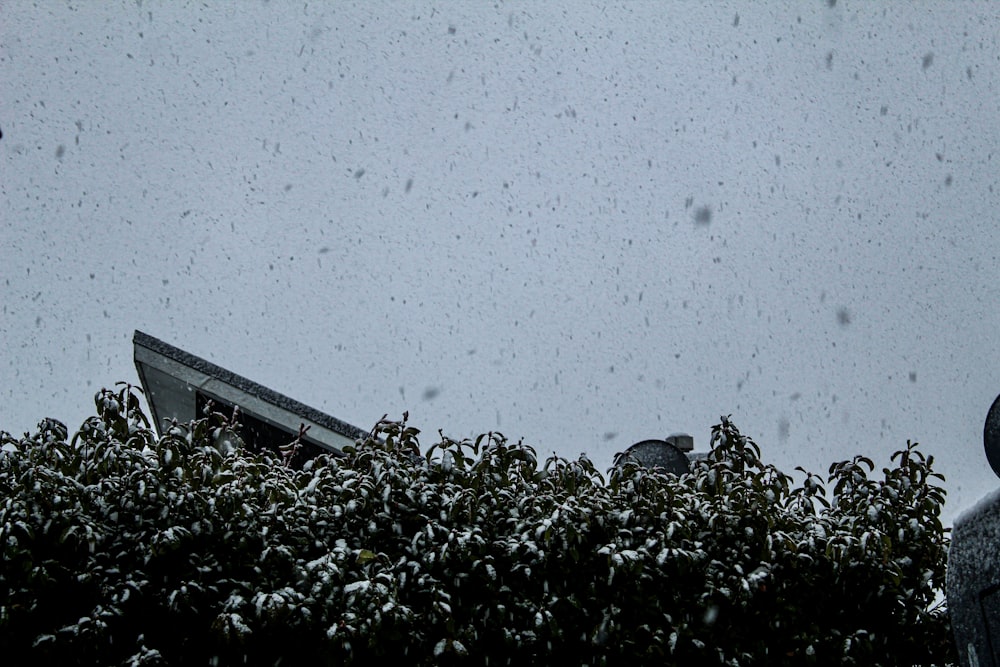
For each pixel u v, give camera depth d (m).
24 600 5.91
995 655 3.25
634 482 7.26
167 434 6.83
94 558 6.11
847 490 7.63
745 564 6.95
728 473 7.55
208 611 6.25
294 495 6.77
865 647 6.79
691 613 6.72
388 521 6.70
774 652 6.86
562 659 6.62
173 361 10.23
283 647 6.21
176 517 6.38
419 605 6.40
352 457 7.28
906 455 7.63
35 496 6.18
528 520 6.73
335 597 6.21
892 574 6.94
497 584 6.57
